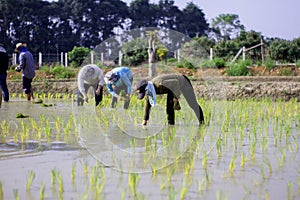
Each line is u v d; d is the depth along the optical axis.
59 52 63.56
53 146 7.22
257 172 5.66
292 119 10.38
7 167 5.93
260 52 32.00
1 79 14.94
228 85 16.84
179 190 4.93
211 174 5.57
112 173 5.60
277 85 16.56
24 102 15.05
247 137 8.06
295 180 5.31
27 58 14.94
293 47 30.00
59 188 4.99
